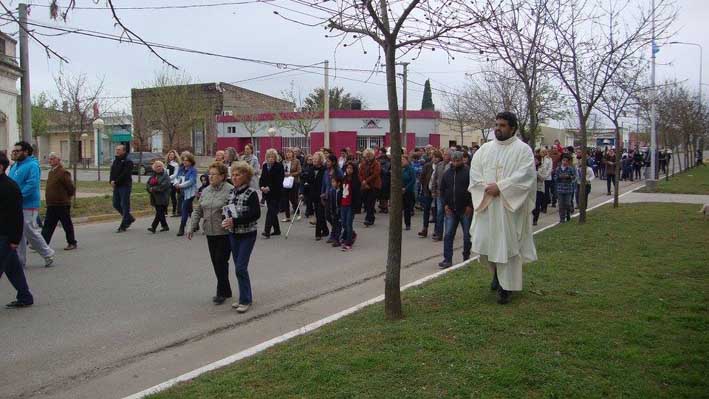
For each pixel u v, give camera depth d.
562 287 6.89
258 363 4.86
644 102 21.05
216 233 7.34
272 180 12.77
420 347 4.95
